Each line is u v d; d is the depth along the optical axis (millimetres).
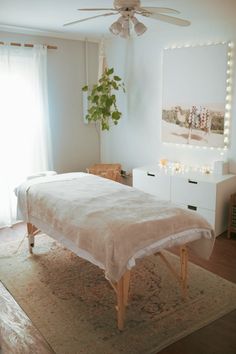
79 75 4844
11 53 4020
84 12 3406
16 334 2189
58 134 4773
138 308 2414
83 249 2244
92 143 5211
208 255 2498
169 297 2545
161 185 4020
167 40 4188
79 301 2521
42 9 3287
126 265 2047
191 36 3945
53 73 4555
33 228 3252
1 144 4039
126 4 2320
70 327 2236
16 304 2498
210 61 3797
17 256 3262
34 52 4195
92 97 4523
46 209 2725
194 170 4090
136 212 2395
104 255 2064
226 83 3709
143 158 4797
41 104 4340
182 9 3271
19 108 4152
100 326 2236
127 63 4734
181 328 2203
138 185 4281
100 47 4887
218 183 3516
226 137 3828
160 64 4320
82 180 3318
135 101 4738
